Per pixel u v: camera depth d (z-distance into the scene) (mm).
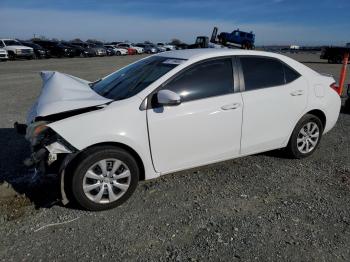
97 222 3535
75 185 3584
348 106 8586
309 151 5289
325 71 21297
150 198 4035
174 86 4027
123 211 3754
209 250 3115
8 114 8070
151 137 3871
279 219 3629
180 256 3031
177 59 4344
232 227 3475
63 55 38438
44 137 3672
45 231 3365
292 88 4855
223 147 4379
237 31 37281
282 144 4969
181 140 4051
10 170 4758
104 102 3764
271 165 5031
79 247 3139
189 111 4039
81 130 3541
